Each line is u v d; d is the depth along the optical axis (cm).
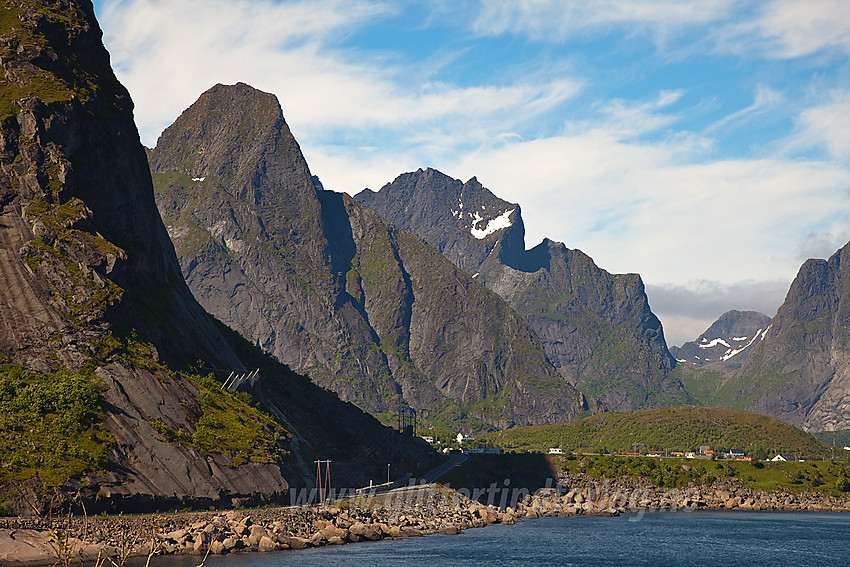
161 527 15725
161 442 18250
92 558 13550
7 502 14512
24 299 19300
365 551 17388
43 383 17975
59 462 15925
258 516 18000
